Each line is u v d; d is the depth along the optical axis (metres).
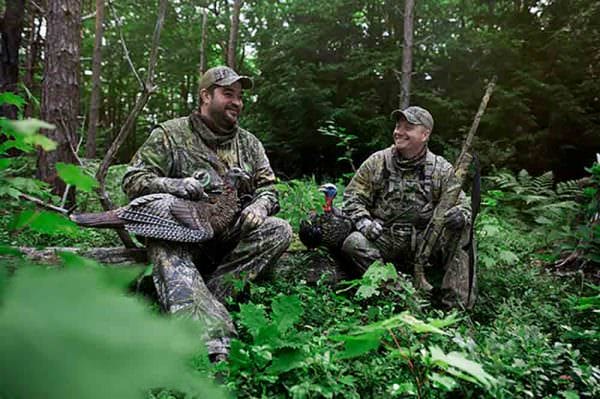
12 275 0.35
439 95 13.12
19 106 0.90
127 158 22.14
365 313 3.11
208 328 2.58
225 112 3.49
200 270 3.52
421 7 13.35
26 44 10.66
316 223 4.07
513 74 12.32
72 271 0.37
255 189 3.68
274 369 2.16
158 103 22.73
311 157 13.88
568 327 3.07
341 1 13.88
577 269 4.94
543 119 12.48
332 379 2.10
